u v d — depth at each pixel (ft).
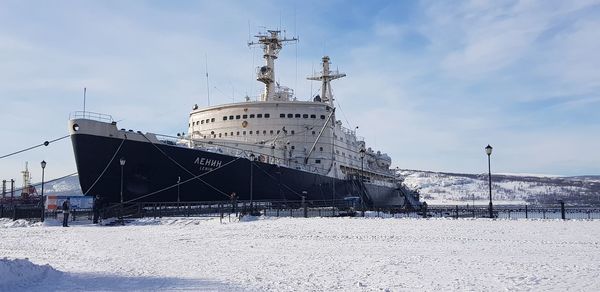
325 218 110.11
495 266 46.09
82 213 125.59
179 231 89.10
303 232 81.56
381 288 36.37
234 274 42.60
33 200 207.62
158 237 77.92
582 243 63.93
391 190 230.27
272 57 183.93
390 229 84.33
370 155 218.79
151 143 120.26
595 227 85.25
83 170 117.19
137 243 69.26
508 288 35.96
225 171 131.75
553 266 45.65
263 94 187.42
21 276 39.27
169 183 126.21
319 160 163.02
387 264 48.16
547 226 87.71
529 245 62.49
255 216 113.09
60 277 41.06
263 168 138.72
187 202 123.65
